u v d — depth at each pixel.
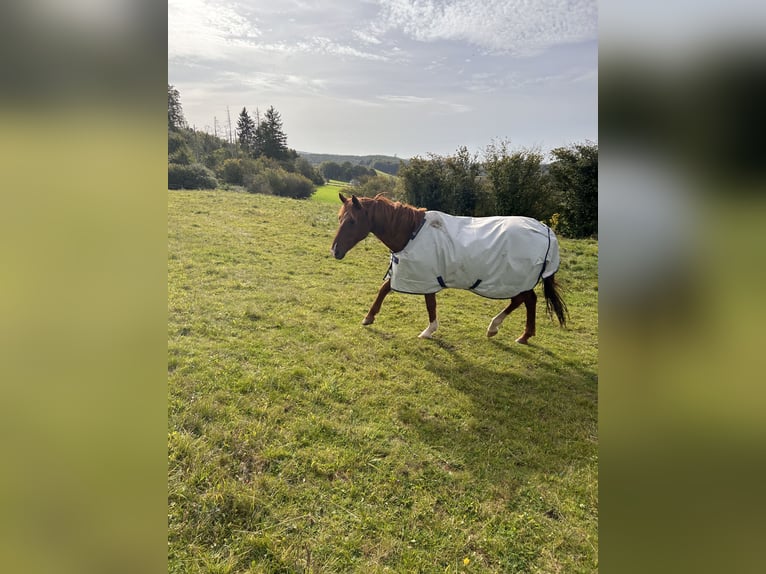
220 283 5.60
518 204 13.32
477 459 2.86
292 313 4.95
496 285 4.08
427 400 3.52
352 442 2.89
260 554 2.06
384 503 2.42
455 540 2.22
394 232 4.16
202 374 3.44
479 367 4.19
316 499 2.40
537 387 3.91
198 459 2.51
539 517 2.42
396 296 6.04
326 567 2.01
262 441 2.77
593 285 7.46
